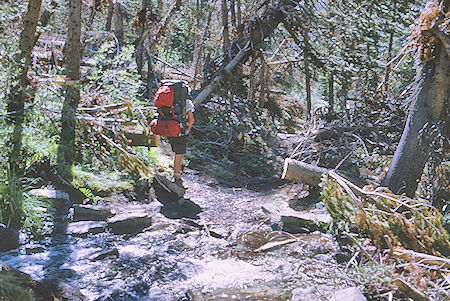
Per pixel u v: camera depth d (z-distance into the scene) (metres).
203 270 3.98
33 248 3.97
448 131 5.62
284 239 4.82
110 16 12.89
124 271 3.80
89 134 5.79
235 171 7.96
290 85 17.30
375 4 9.30
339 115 10.22
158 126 5.70
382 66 10.17
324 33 10.17
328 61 10.42
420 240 4.49
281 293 3.62
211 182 6.96
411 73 9.78
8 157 4.89
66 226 4.45
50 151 5.26
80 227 4.46
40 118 5.55
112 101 6.67
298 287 3.73
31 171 5.07
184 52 19.39
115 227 4.65
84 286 3.47
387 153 7.94
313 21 9.99
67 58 5.91
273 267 4.13
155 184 5.95
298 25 10.20
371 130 8.82
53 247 4.05
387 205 4.79
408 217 4.95
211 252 4.39
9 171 4.44
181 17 17.72
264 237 4.86
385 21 9.55
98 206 4.95
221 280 3.81
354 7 9.69
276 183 7.37
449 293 3.39
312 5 9.83
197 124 9.01
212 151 8.61
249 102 10.12
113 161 5.85
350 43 10.29
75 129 5.77
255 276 3.92
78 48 5.93
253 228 5.11
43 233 4.24
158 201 5.62
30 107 5.43
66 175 5.15
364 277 3.72
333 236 4.93
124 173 5.88
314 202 5.98
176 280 3.76
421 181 5.63
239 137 8.90
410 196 5.21
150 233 4.68
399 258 3.99
